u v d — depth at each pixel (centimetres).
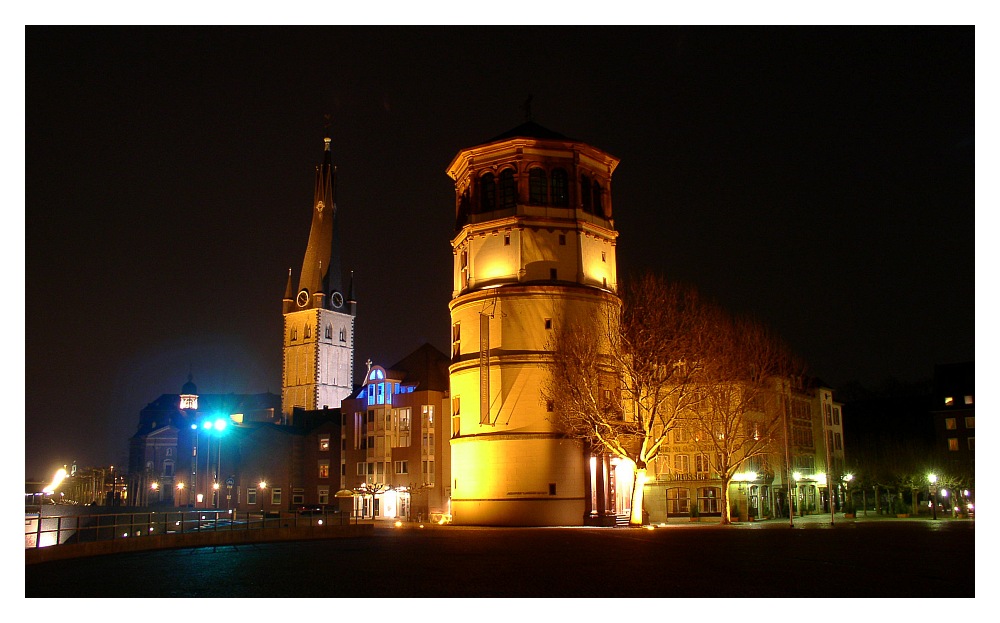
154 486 14875
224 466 11856
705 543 3859
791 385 7906
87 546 3281
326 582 2306
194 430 13188
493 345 6388
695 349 5825
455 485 6600
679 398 5906
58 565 2878
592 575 2439
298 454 11294
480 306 6500
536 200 6631
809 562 2834
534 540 4147
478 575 2461
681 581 2280
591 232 6688
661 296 5906
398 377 9712
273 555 3278
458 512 6500
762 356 6431
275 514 4938
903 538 4262
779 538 4272
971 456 11800
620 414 6166
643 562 2852
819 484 9912
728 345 6091
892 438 12206
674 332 5831
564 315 6334
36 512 6712
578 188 6688
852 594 2006
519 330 6347
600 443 6097
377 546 3788
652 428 6247
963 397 12012
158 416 18375
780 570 2562
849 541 4000
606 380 6222
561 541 4056
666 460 8019
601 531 5134
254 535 4231
